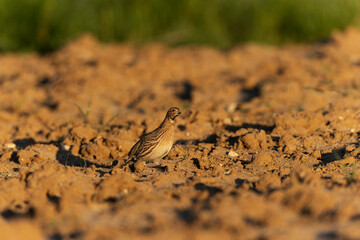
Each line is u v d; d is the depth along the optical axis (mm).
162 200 19359
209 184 21625
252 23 63812
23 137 34750
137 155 27203
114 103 43688
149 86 47438
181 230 16172
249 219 16812
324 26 63562
